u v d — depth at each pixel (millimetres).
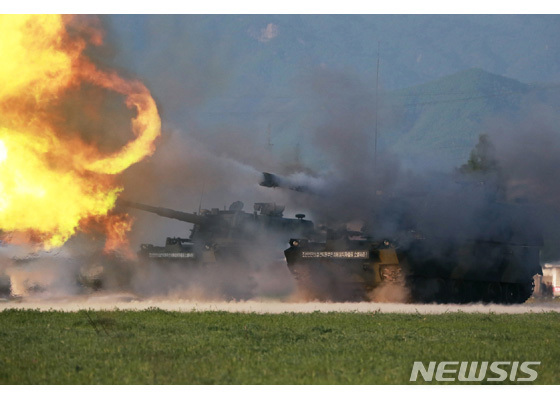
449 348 89125
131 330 98750
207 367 77125
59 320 106438
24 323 104000
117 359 80312
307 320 110375
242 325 103625
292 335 95375
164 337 93438
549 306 161500
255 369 76875
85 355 82188
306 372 75438
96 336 93562
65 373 74188
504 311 138500
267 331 98062
